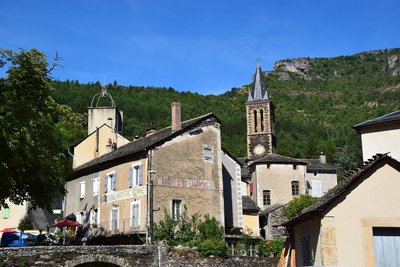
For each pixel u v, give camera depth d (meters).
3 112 24.73
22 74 25.55
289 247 20.92
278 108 166.38
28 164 25.66
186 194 34.19
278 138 117.62
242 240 33.03
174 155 34.31
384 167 16.39
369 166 16.19
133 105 102.31
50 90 27.41
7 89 25.22
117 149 41.22
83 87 107.12
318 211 15.91
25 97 26.19
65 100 92.94
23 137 25.23
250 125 75.06
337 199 16.06
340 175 84.38
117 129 55.34
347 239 15.84
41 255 24.02
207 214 34.72
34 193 28.62
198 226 32.16
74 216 41.09
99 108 53.44
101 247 25.44
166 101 116.88
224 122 114.81
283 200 52.88
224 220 36.28
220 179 36.41
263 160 53.88
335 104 181.88
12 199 28.55
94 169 39.84
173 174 33.91
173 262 27.02
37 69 25.81
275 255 31.34
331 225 15.88
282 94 196.62
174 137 34.66
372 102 179.00
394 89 188.25
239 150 94.75
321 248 15.74
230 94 169.38
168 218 31.92
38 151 26.62
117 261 25.69
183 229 31.69
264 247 31.98
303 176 54.06
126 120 96.56
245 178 55.53
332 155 95.25
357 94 192.25
